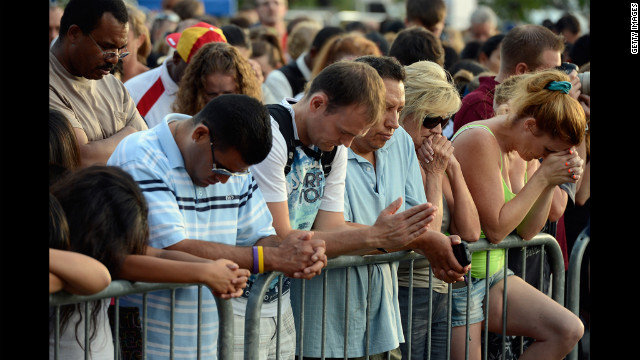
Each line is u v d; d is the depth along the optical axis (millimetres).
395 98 4699
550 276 6309
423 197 5195
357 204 4918
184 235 3900
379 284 4977
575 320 5359
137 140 4004
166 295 4051
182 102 6164
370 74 4273
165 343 4062
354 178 4934
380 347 4980
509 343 5941
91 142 4941
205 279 3648
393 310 5086
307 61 10070
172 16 11742
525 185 5402
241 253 3990
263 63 11469
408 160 5191
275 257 4027
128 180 3619
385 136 4789
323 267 4340
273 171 4355
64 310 3656
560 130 5234
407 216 4336
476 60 11227
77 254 3359
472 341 5613
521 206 5309
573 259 6176
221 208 4125
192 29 6656
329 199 4695
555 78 5336
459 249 4797
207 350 4199
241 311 4516
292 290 4961
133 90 6738
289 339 4785
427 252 4840
